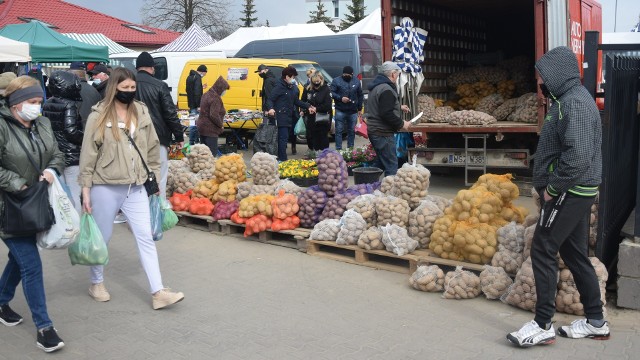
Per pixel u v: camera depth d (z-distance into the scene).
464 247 5.39
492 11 12.11
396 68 8.12
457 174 11.52
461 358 4.09
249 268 6.16
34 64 18.14
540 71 4.09
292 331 4.61
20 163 4.18
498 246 5.32
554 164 4.08
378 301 5.18
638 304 4.73
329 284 5.64
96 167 4.89
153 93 7.11
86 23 37.78
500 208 5.59
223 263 6.35
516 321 4.68
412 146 10.39
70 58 16.14
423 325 4.66
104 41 29.27
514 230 5.23
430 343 4.34
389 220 6.09
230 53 23.53
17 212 4.16
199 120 11.13
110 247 7.00
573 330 4.32
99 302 5.30
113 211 4.98
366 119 8.36
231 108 16.48
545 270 4.14
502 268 5.14
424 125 9.69
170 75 19.78
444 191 9.83
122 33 38.41
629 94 5.34
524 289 4.81
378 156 8.45
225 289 5.57
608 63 4.72
